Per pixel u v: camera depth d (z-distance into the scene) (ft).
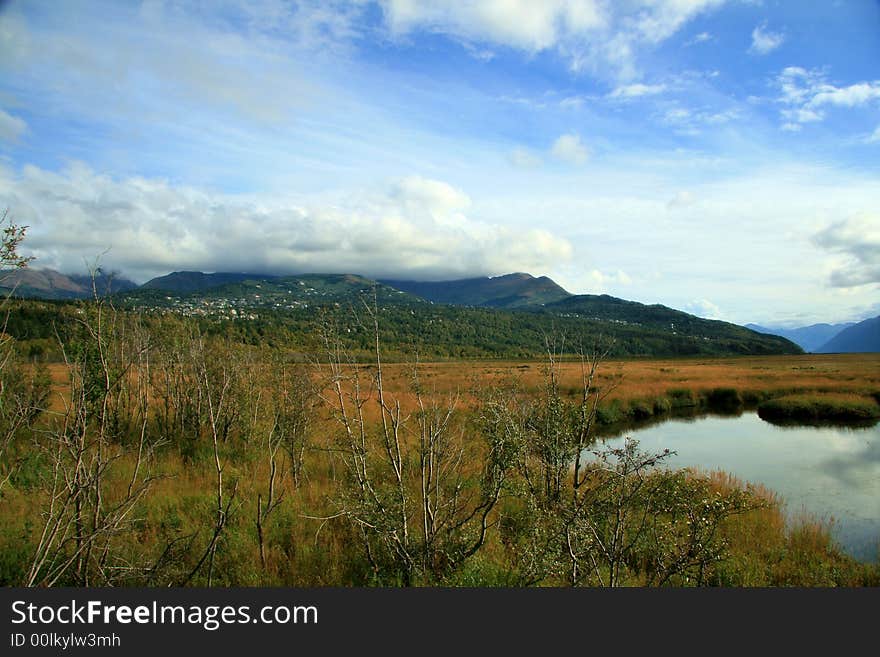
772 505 39.27
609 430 85.97
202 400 42.34
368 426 30.66
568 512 19.29
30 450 26.84
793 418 96.17
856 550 34.83
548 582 20.45
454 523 22.97
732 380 131.95
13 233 15.98
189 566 21.81
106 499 26.66
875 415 93.91
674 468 53.01
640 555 24.66
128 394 40.09
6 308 16.34
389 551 21.11
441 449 22.89
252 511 27.30
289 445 33.09
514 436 21.04
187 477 33.19
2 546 21.11
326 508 27.71
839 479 55.93
